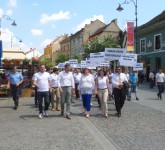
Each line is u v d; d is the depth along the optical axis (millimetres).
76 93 20125
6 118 12609
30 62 25312
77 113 14125
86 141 8703
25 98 21172
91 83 13055
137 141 8719
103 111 13148
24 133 9727
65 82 12836
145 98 21062
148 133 9773
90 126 10898
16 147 8039
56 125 11102
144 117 12859
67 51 110875
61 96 13070
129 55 17094
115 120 12195
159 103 18094
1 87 21812
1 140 8812
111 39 60969
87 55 61781
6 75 23625
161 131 10062
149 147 8070
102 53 20047
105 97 13016
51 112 14359
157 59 44219
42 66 12695
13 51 25781
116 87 13008
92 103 17922
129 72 19797
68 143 8469
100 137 9203
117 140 8844
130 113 14016
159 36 43719
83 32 89938
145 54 47469
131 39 37094
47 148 7941
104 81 13047
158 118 12602
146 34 47281
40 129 10367
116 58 18203
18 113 14023
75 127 10727
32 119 12375
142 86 35719
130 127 10750
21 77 15680
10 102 18719
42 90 12664
